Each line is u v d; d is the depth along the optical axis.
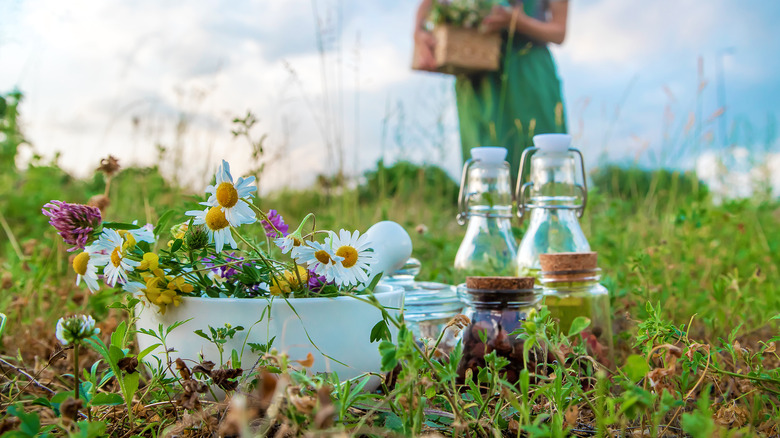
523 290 1.26
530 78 4.08
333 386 0.95
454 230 3.86
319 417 0.72
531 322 0.92
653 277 2.03
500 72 4.15
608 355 1.39
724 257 2.60
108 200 1.55
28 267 2.06
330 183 3.60
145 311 1.10
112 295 1.56
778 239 3.18
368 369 1.06
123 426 1.01
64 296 1.88
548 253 1.55
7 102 3.85
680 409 1.03
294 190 4.15
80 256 1.07
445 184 4.67
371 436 0.88
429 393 0.93
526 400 0.87
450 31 4.02
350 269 1.09
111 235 1.05
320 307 1.01
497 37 4.11
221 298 1.04
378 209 3.62
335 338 1.02
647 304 1.09
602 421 0.82
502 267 1.72
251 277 1.09
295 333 1.01
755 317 1.85
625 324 1.66
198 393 0.96
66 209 1.04
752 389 1.07
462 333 1.29
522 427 0.82
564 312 1.37
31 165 3.76
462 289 1.35
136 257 1.05
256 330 1.01
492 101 4.13
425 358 0.86
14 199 3.51
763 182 4.12
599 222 3.07
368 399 0.98
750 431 0.96
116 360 0.94
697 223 2.47
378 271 1.30
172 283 1.03
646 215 3.39
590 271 1.38
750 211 3.52
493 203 1.75
